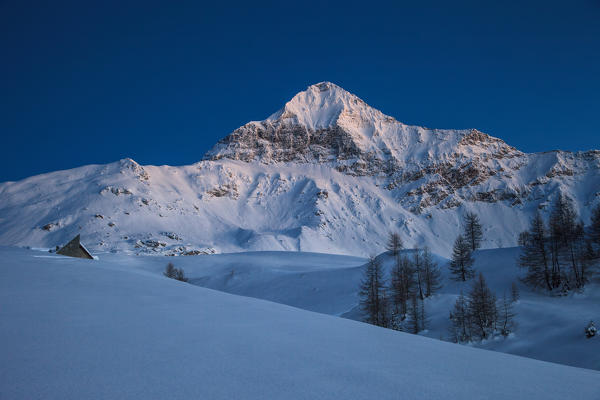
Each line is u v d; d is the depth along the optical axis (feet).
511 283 185.68
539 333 131.34
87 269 45.93
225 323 21.49
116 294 29.37
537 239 195.42
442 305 173.88
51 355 13.25
